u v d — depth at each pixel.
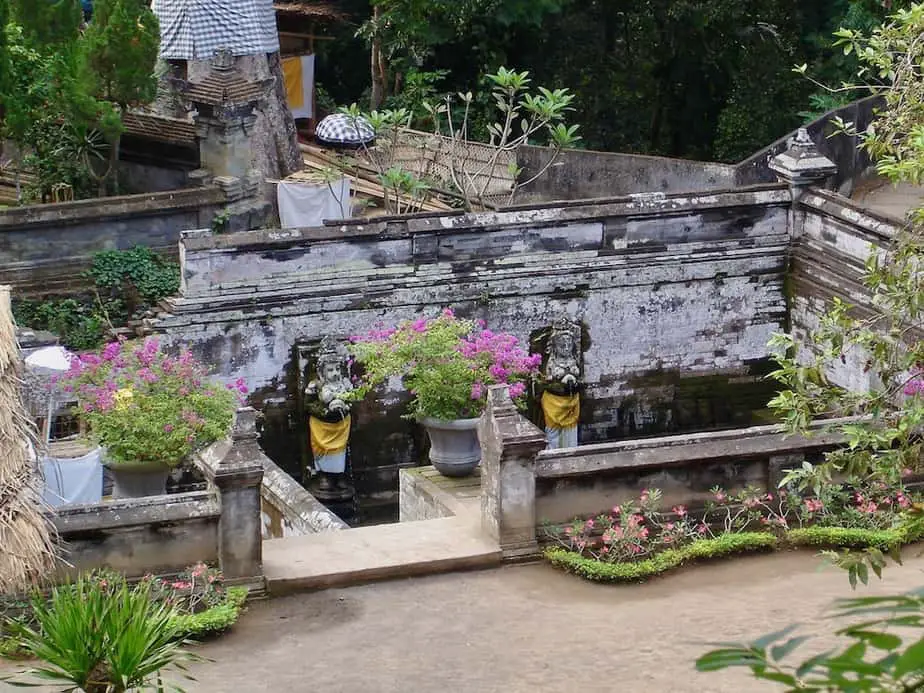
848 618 10.65
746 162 24.42
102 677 8.40
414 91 30.23
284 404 19.48
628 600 11.63
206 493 11.66
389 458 19.89
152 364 14.95
